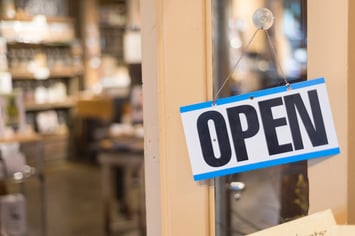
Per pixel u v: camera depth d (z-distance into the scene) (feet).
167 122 3.53
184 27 3.47
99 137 27.20
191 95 3.50
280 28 4.79
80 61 29.25
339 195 3.57
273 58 4.85
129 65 26.55
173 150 3.54
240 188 4.08
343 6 3.48
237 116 3.44
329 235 3.29
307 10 3.55
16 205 13.28
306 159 3.50
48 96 28.30
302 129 3.46
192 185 3.56
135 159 15.16
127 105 23.30
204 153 3.46
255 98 3.44
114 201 18.15
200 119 3.45
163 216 3.62
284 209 4.02
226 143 3.45
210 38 3.51
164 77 3.50
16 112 14.78
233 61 5.06
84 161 28.07
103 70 29.89
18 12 26.55
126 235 15.80
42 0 27.63
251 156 3.46
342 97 3.51
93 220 17.57
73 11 28.99
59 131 28.12
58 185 22.93
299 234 3.29
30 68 27.30
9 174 13.82
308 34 3.55
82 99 26.50
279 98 3.45
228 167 3.46
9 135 14.48
